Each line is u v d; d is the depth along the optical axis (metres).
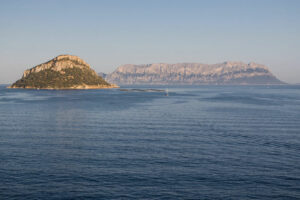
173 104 123.75
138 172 30.61
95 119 71.88
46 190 26.05
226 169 31.81
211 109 100.56
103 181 28.14
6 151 38.81
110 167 32.19
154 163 33.72
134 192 25.73
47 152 38.44
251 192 25.95
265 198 24.83
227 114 84.75
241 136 50.09
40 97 173.12
